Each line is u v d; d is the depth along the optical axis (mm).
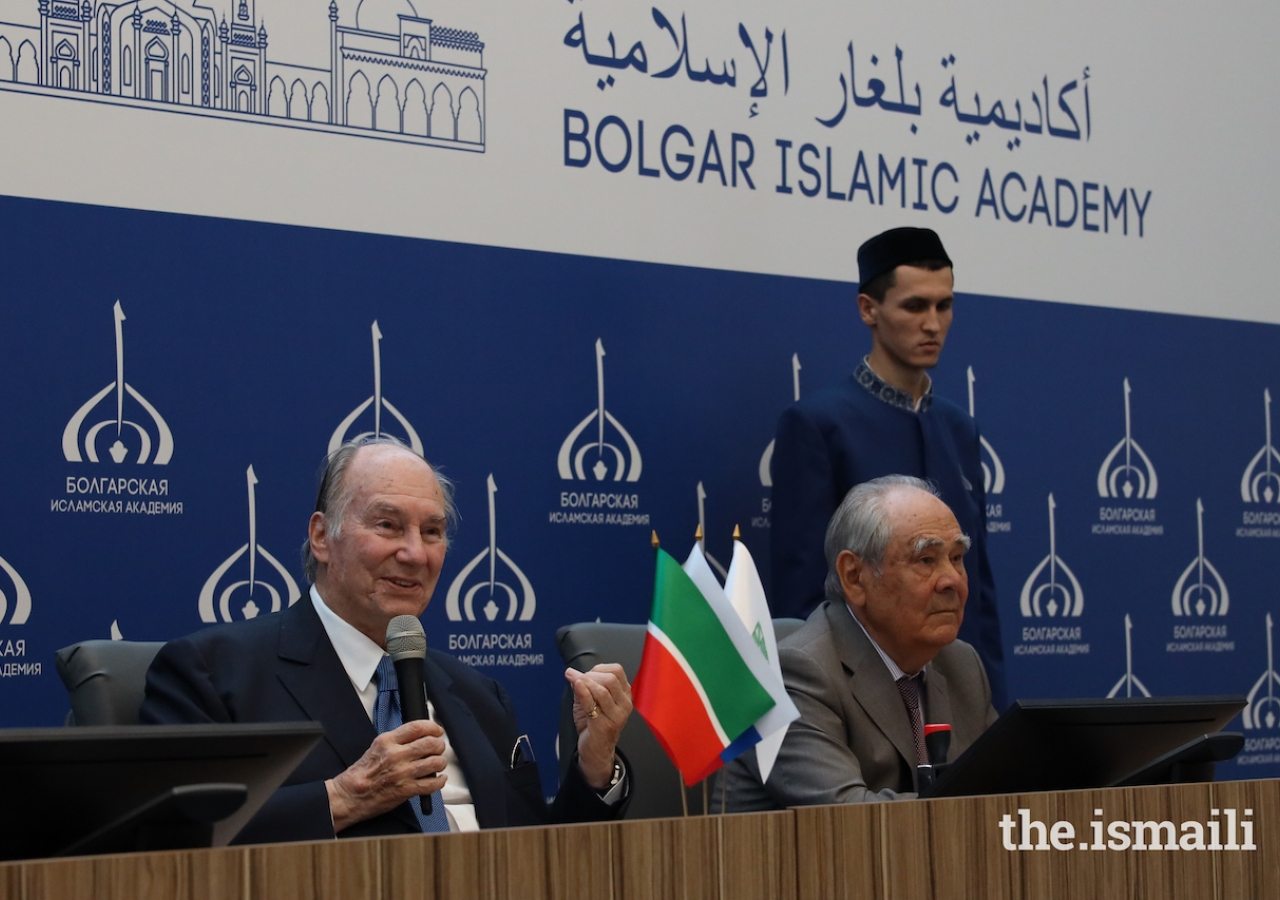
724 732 2951
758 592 3217
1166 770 2998
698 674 2973
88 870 1800
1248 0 7562
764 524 6012
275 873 1893
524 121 5656
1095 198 7012
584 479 5652
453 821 3314
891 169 6488
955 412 5887
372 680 3365
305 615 3400
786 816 2250
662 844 2143
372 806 2941
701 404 5926
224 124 5066
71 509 4711
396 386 5305
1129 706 2889
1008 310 6727
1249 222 7441
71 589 4688
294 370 5117
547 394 5602
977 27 6777
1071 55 7016
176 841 2049
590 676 3248
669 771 3842
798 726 3641
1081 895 2492
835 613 3885
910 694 3885
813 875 2258
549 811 3496
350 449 3486
